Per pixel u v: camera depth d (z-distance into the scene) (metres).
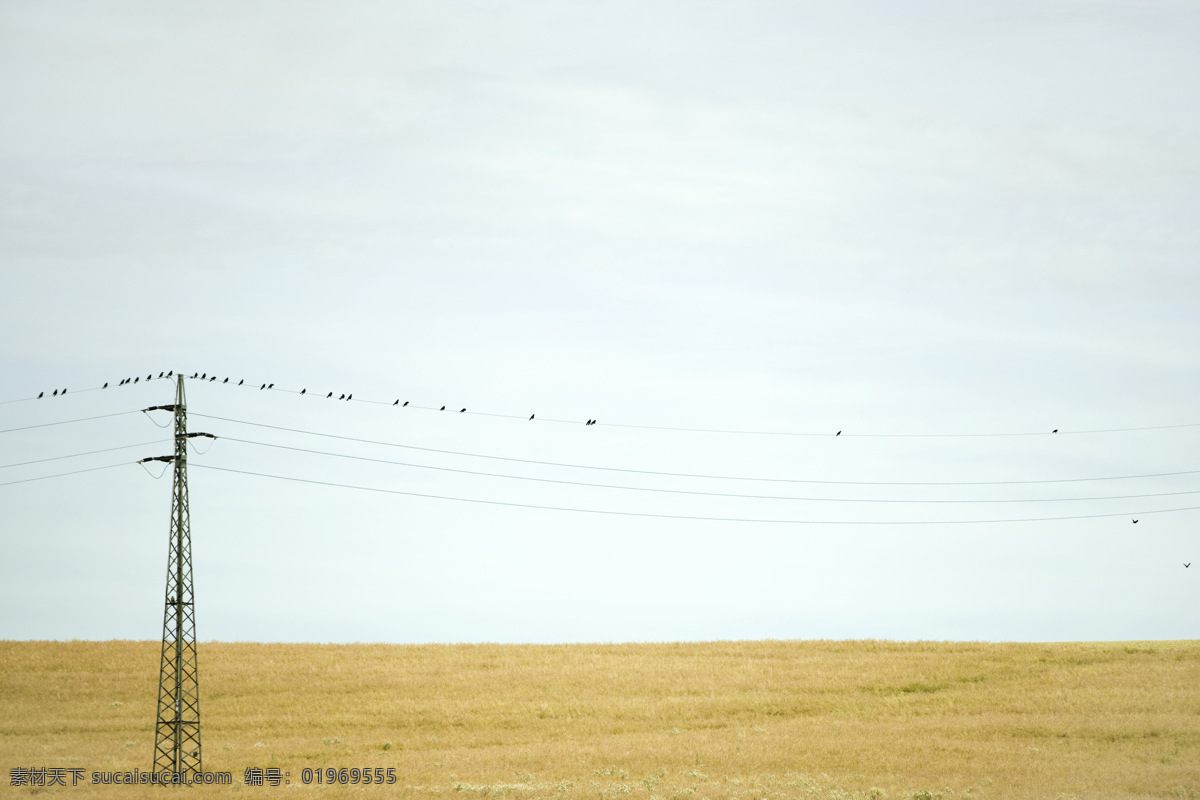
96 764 48.84
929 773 44.00
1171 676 66.81
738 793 40.31
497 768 46.66
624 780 43.66
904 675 72.19
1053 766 44.72
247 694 69.88
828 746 50.38
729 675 74.12
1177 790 39.38
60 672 75.69
